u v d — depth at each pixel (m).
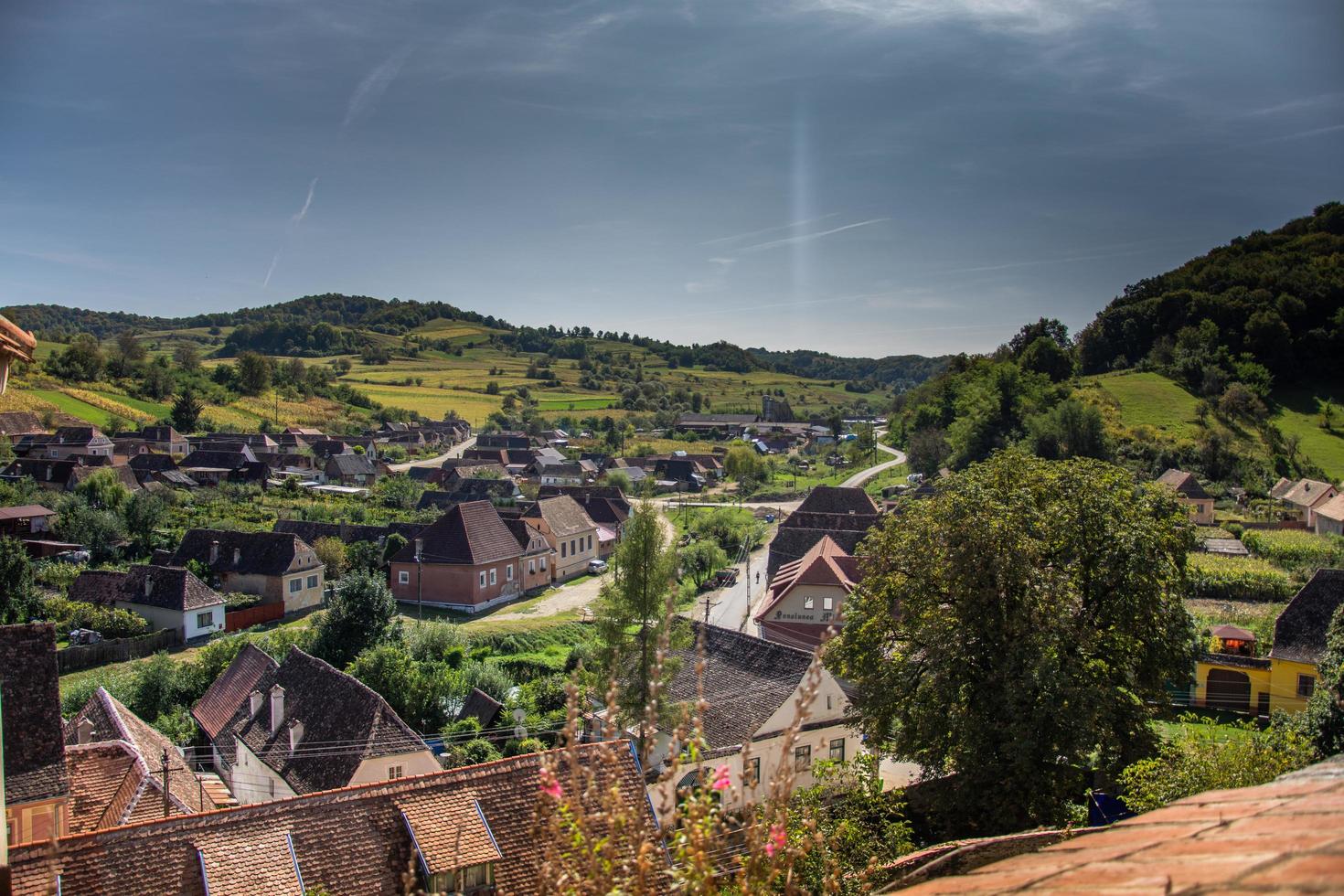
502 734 43.88
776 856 7.06
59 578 69.75
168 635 61.78
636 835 6.61
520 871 18.91
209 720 42.62
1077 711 26.03
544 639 65.12
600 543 99.81
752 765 6.99
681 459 160.12
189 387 188.38
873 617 32.56
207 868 17.23
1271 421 122.81
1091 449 111.25
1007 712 27.16
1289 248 171.88
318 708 37.03
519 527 83.62
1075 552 32.09
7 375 9.57
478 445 177.38
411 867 7.57
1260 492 104.81
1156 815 3.53
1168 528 33.38
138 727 32.06
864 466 163.75
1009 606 29.42
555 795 6.74
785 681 35.44
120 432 150.38
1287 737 23.72
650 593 36.47
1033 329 186.12
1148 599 30.58
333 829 18.61
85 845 16.91
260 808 18.47
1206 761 22.33
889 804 24.83
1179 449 113.88
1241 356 137.88
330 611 55.19
